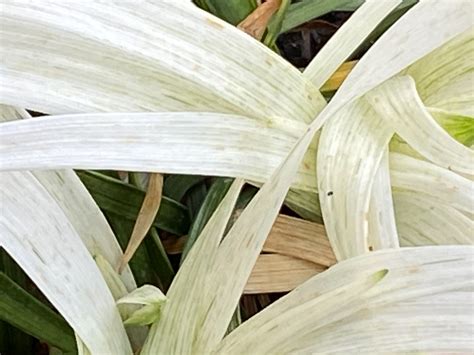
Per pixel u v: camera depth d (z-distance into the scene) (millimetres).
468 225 448
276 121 446
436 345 394
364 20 479
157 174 471
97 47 419
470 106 474
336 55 480
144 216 468
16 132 392
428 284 396
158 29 421
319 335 405
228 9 517
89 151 404
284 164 399
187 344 426
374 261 402
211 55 434
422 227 461
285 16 526
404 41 409
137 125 412
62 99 421
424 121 437
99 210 457
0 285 449
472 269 393
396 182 454
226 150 431
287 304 410
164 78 435
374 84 408
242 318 500
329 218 444
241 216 419
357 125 454
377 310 400
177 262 529
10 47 409
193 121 424
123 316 453
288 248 478
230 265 420
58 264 408
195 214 513
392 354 396
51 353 487
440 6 407
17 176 402
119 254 464
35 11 398
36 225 403
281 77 451
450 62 478
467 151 433
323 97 483
